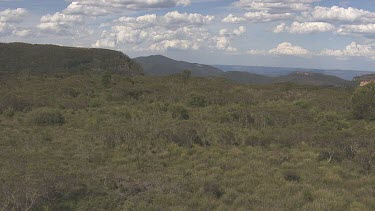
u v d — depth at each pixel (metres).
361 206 9.85
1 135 19.58
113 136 18.55
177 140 18.09
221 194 10.98
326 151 15.98
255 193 11.02
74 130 21.81
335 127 22.42
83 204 9.52
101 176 11.88
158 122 24.08
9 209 8.59
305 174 13.20
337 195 10.88
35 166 13.03
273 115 25.75
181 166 14.23
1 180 10.79
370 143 16.58
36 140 18.30
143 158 15.32
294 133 20.25
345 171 13.66
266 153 16.38
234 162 14.59
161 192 10.67
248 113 25.94
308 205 9.88
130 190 10.66
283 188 11.45
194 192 10.98
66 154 15.88
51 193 9.52
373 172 13.64
